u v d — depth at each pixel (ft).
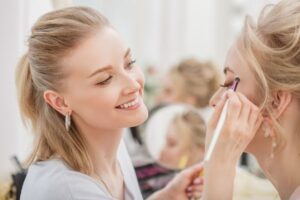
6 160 3.53
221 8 8.57
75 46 2.45
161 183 4.01
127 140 4.59
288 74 2.38
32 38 2.58
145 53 8.57
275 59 2.39
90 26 2.47
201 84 5.65
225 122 2.56
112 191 2.84
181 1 8.50
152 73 7.78
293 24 2.36
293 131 2.52
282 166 2.61
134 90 2.52
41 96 2.69
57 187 2.48
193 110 4.35
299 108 2.47
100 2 8.27
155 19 8.54
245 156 5.15
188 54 8.59
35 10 3.41
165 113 4.33
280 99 2.48
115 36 2.50
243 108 2.53
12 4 3.40
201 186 3.32
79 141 2.68
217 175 2.56
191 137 4.20
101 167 2.77
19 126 3.59
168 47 8.57
